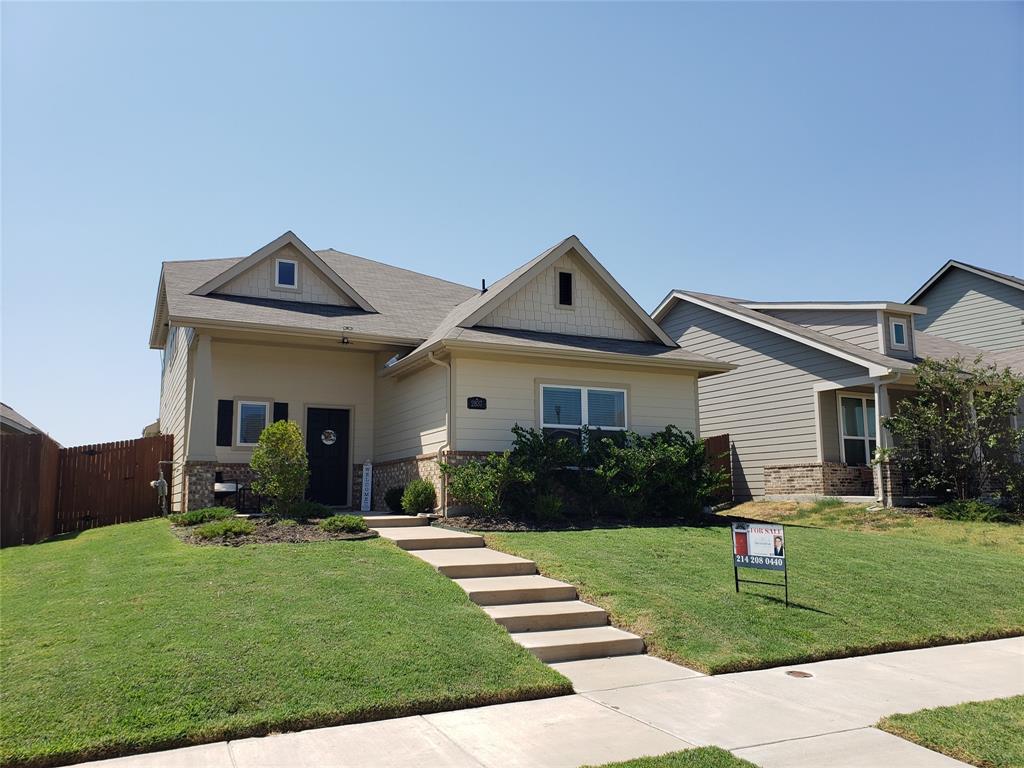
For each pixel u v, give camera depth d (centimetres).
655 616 831
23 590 879
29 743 485
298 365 1719
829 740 540
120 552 1066
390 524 1311
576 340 1617
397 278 2183
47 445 1477
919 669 736
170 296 1592
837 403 2027
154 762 479
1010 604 971
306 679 597
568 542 1157
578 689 654
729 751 515
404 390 1655
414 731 543
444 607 804
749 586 962
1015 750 519
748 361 2216
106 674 582
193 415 1454
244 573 886
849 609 898
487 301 1575
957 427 1797
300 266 1783
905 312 2092
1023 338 2616
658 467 1478
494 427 1466
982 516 1633
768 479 2114
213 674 591
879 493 1836
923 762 502
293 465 1308
